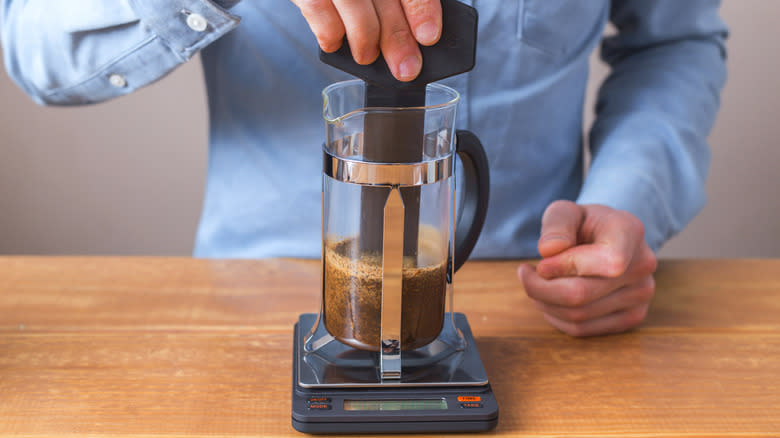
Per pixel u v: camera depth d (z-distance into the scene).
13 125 1.79
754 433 0.58
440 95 0.58
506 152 0.99
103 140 1.83
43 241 1.92
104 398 0.60
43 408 0.59
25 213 1.88
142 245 1.96
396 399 0.58
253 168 1.01
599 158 0.95
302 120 0.97
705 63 1.07
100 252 1.95
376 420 0.56
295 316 0.76
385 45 0.50
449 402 0.58
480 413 0.57
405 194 0.54
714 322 0.77
